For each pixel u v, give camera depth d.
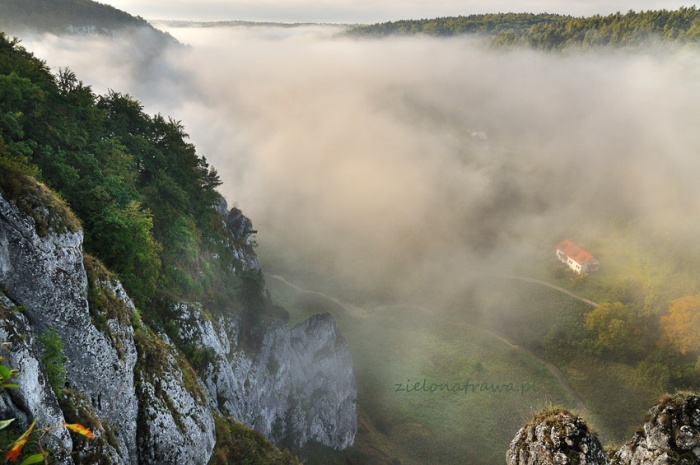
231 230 81.94
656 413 22.42
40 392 19.55
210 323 45.62
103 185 40.53
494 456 73.50
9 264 21.88
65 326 23.70
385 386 88.69
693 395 21.86
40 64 50.34
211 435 34.59
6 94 39.06
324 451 65.56
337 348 74.25
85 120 49.62
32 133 40.47
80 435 21.56
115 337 26.89
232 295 60.03
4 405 17.81
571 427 19.08
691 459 20.72
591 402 86.44
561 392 89.19
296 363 68.06
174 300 43.53
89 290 26.62
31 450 18.09
